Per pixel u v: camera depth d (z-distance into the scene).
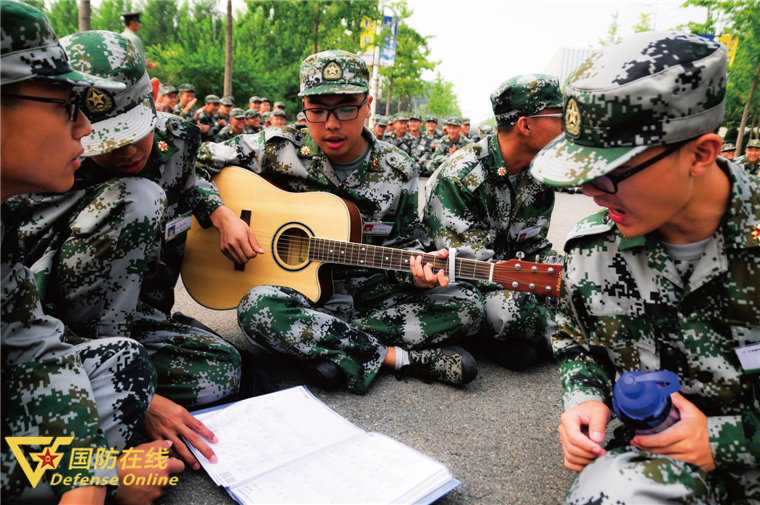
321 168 2.52
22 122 1.00
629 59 1.00
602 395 1.32
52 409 1.10
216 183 2.52
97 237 1.55
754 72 13.47
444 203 2.52
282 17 18.38
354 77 2.27
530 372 2.47
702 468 1.09
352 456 1.42
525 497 1.51
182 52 25.45
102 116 1.53
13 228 1.13
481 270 2.28
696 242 1.16
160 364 1.76
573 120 1.07
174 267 2.32
